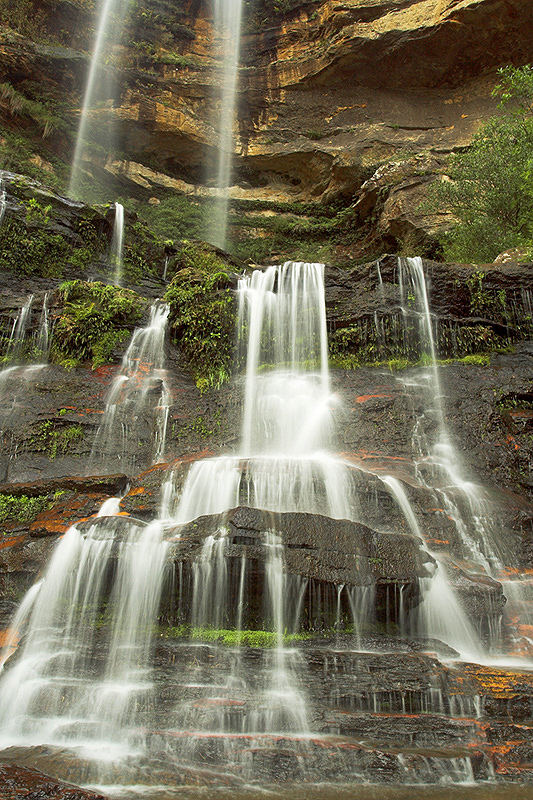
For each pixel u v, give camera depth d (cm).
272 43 3153
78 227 1678
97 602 605
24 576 662
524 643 619
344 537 609
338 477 784
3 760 405
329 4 2988
